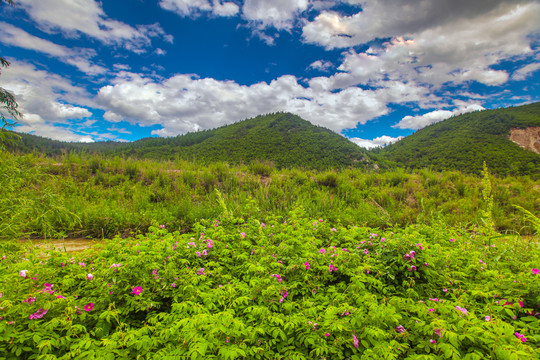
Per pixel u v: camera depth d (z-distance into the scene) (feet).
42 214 11.34
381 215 23.09
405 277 10.16
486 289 8.59
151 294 8.72
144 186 29.84
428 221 20.18
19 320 6.61
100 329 7.03
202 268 10.14
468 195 30.07
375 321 7.16
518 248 12.15
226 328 6.38
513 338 5.82
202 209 23.04
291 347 6.99
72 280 8.46
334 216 23.15
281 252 11.82
